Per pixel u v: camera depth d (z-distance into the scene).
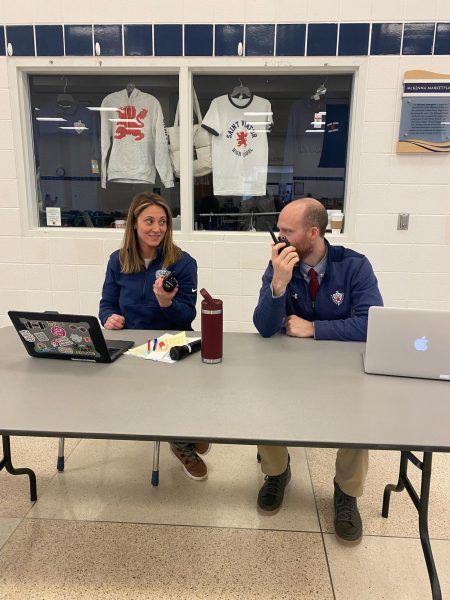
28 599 1.35
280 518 1.70
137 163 2.94
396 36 2.58
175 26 2.66
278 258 1.56
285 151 2.91
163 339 1.59
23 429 1.00
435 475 1.96
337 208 2.95
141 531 1.62
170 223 1.96
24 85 2.86
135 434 0.98
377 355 1.31
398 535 1.61
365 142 2.71
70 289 3.02
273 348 1.57
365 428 1.01
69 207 3.07
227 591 1.38
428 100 2.62
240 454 2.13
